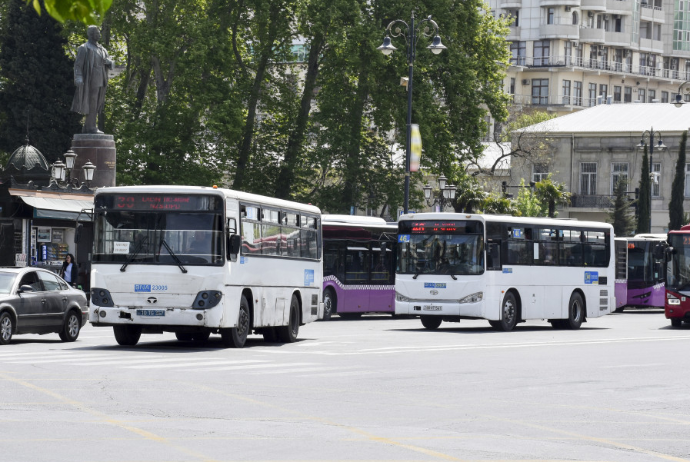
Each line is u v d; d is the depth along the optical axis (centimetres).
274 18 8206
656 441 1662
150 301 3216
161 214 3247
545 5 18962
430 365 2884
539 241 4972
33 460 1374
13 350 3153
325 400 2077
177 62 7881
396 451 1501
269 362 2884
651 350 3597
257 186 8606
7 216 5450
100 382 2286
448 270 4656
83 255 5862
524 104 18412
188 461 1388
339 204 8488
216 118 7775
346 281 5881
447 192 8031
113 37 9144
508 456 1481
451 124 8525
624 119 13650
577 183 13550
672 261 5472
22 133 8794
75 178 6284
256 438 1591
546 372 2748
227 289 3247
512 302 4781
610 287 5478
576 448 1571
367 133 8812
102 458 1398
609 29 19700
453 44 8406
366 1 8169
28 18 8788
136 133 8094
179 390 2175
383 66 8025
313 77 8462
